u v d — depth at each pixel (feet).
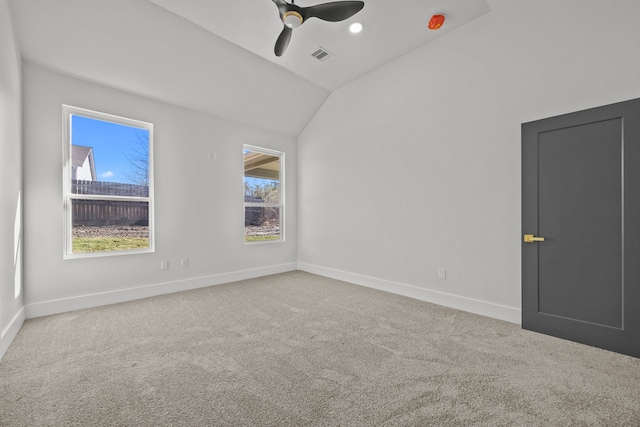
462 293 10.12
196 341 7.57
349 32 10.22
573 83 7.79
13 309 7.80
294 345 7.34
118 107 11.08
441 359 6.59
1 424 4.47
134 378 5.81
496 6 8.80
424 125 11.22
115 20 9.07
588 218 7.36
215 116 14.02
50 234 9.57
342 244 14.75
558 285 7.82
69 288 9.96
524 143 8.44
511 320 8.92
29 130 9.16
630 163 6.76
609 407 4.88
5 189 7.07
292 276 15.66
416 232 11.51
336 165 15.05
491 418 4.62
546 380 5.71
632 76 6.95
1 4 6.81
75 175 10.35
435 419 4.62
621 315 6.86
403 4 8.86
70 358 6.61
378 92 12.89
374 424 4.51
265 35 10.20
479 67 9.65
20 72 8.75
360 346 7.28
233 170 14.69
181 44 10.46
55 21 8.52
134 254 11.50
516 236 8.87
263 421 4.58
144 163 12.04
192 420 4.60
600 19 7.38
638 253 6.64
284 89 14.10
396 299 11.37
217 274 14.05
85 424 4.50
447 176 10.53
